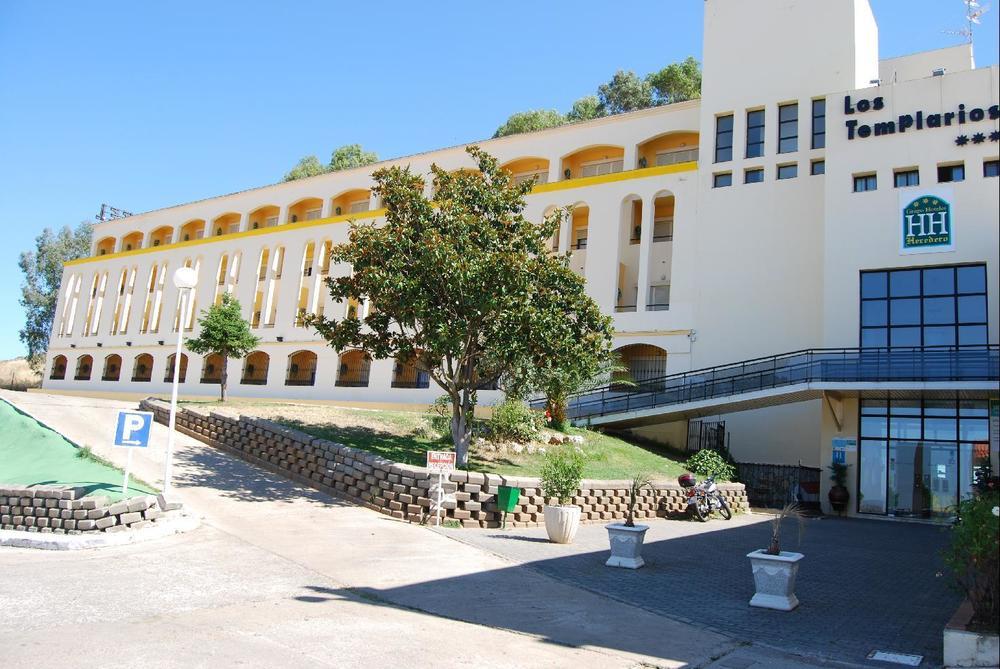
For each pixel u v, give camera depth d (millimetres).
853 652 7195
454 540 12375
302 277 42469
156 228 51906
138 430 11547
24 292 66000
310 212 45812
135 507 10766
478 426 20625
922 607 9477
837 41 29062
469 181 17984
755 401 24875
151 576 8406
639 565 11219
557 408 23234
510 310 16016
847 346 24250
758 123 30328
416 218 17031
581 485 16328
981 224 23016
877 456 23719
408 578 9242
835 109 26141
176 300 47781
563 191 34375
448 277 15711
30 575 8242
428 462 13906
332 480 15609
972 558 6730
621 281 33219
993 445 22125
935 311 23281
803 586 10578
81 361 53906
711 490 18953
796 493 24062
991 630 6465
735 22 31500
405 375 37219
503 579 9648
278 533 11516
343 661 5852
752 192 29547
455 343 15898
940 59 32594
